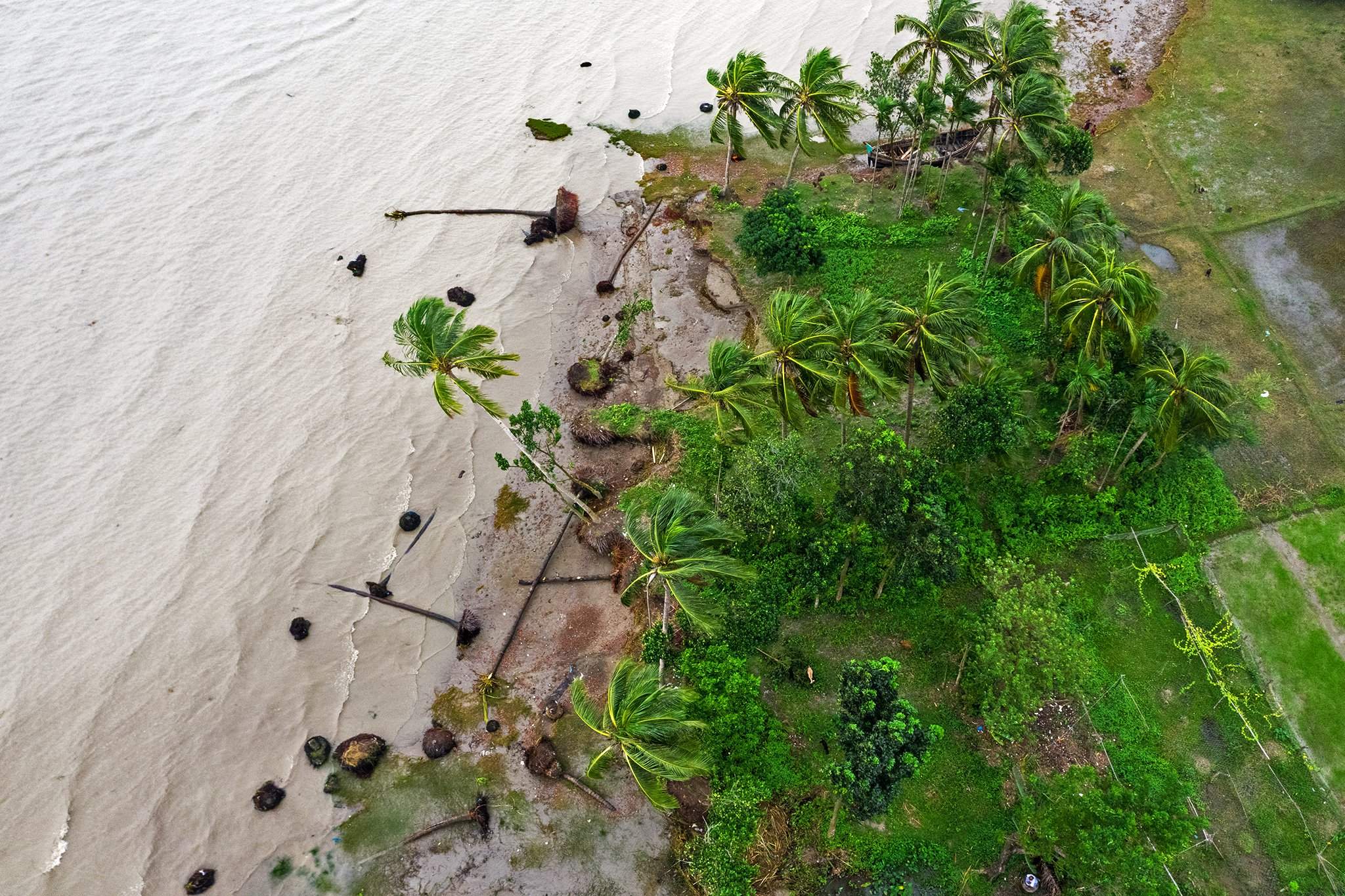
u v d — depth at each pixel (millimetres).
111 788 25094
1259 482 28281
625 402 32906
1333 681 24281
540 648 27234
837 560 25797
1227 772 22828
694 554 20797
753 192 39125
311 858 23703
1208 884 21172
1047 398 29703
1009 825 22047
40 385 33250
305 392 33875
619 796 23797
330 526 30547
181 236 38312
